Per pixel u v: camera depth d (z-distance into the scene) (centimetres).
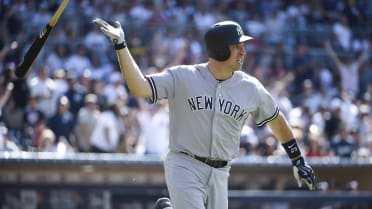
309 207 3306
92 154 3462
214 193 1762
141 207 3247
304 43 5547
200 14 5425
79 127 3734
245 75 1783
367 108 4812
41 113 3831
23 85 3906
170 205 1831
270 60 5325
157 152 3788
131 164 3275
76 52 4600
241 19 5588
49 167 3198
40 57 4578
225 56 1725
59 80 4075
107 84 4522
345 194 3356
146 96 1691
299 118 4444
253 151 3838
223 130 1739
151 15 5203
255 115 1820
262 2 5856
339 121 4503
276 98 4544
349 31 5875
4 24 4775
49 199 3200
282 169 3597
